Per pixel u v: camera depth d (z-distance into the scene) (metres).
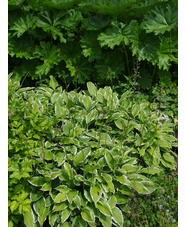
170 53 4.62
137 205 3.14
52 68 5.02
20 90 4.13
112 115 3.87
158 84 4.97
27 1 4.62
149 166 3.44
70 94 4.26
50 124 3.41
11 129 3.04
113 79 4.95
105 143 3.44
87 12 5.16
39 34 4.83
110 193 3.10
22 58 5.00
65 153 3.29
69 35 5.17
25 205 2.79
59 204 2.91
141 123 3.96
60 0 4.85
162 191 3.17
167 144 3.64
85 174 3.15
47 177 3.00
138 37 4.52
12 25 4.71
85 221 2.87
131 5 4.75
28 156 3.06
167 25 4.46
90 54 4.66
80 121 3.83
